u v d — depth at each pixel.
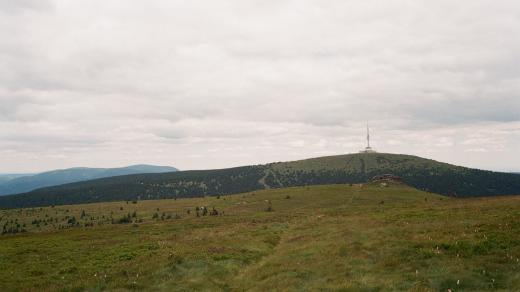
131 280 30.67
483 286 22.70
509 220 37.12
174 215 152.25
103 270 34.62
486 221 38.31
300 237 46.28
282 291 25.27
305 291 24.69
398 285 23.77
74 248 50.12
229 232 56.25
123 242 53.31
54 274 34.66
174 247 43.62
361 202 134.62
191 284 29.17
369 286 24.06
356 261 30.27
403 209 63.47
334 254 33.50
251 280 29.70
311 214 83.06
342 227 48.28
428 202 74.88
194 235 55.41
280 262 33.62
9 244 59.59
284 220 73.94
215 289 28.05
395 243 33.66
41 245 55.38
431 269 26.34
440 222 41.19
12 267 39.44
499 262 26.27
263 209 138.12
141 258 38.28
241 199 175.75
